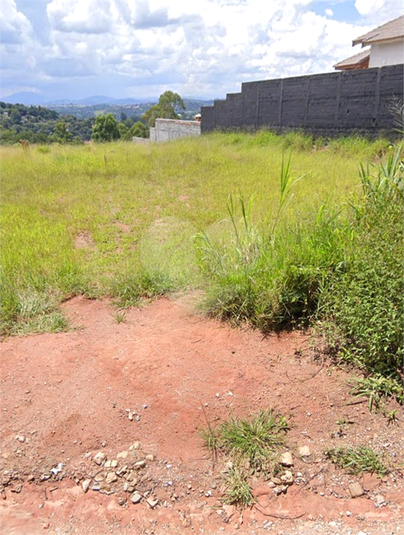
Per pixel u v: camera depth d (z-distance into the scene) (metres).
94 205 5.91
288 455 1.77
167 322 2.85
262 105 12.05
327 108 9.91
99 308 3.14
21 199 6.21
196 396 2.10
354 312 2.16
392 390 2.00
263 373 2.22
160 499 1.66
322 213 3.06
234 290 2.77
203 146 10.72
